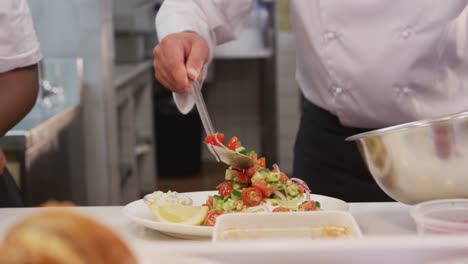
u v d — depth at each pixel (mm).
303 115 1664
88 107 3295
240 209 1012
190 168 5527
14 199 1578
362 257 444
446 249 439
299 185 1076
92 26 3250
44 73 3121
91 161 3338
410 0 1383
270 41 5680
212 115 6387
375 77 1429
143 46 5105
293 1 1515
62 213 329
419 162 927
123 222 1097
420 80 1424
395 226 1024
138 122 4863
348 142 1536
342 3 1422
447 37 1385
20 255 306
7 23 1543
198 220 1012
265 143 6109
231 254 442
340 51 1453
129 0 4457
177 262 421
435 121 911
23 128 2346
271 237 778
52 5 3229
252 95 6348
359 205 1178
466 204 788
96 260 319
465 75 1386
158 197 1098
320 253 443
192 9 1503
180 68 1266
